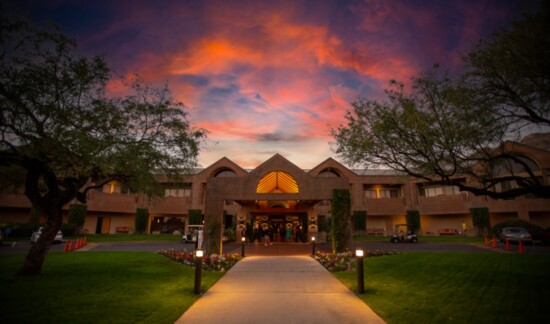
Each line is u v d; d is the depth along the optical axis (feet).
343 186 63.72
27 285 30.91
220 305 26.14
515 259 48.52
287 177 69.67
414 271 40.52
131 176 38.34
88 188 39.78
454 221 127.85
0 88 28.35
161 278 35.94
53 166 34.12
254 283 34.86
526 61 27.14
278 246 82.12
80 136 29.09
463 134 30.96
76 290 29.22
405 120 32.45
